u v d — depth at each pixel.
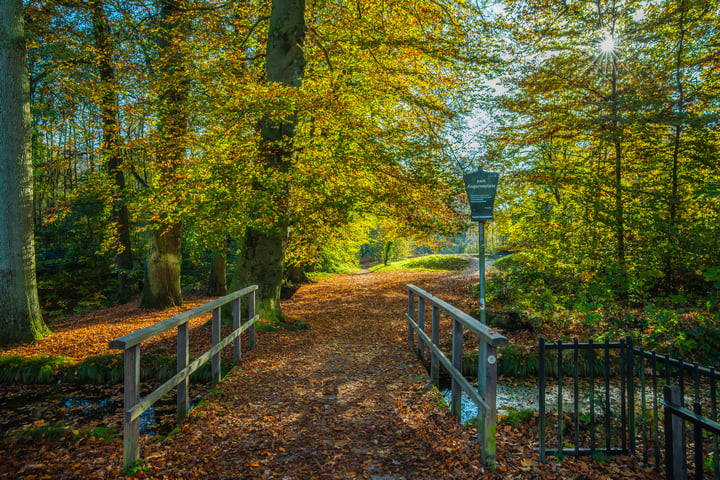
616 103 8.94
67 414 5.48
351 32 9.84
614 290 8.57
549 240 9.89
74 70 10.95
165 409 5.41
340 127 8.47
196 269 19.44
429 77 10.37
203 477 2.98
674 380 6.10
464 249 57.16
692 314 7.76
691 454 3.81
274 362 6.37
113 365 6.88
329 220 9.24
